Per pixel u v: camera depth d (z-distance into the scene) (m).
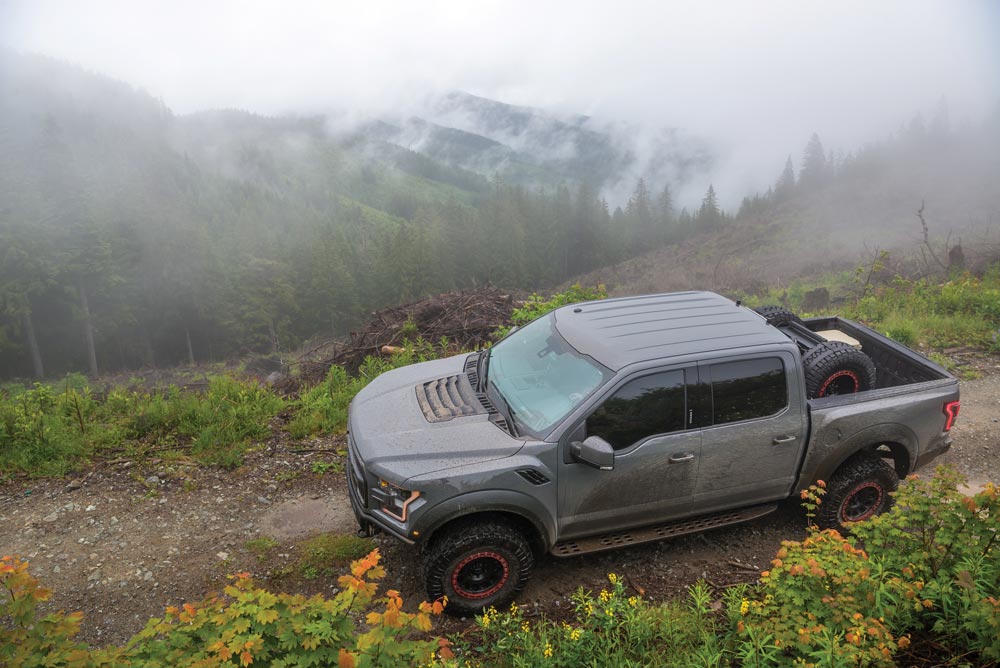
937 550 3.84
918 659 3.58
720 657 3.63
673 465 4.63
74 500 5.78
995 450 6.91
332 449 6.81
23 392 7.65
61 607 4.49
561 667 3.63
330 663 2.95
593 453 4.14
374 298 104.12
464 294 13.29
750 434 4.77
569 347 4.96
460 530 4.26
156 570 4.89
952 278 14.73
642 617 3.96
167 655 2.83
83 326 76.62
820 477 5.06
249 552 5.12
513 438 4.43
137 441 6.93
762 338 4.91
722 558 5.08
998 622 3.13
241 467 6.40
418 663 2.94
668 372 4.57
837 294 18.73
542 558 5.07
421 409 4.86
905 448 5.30
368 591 3.00
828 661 3.02
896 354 6.04
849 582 3.42
